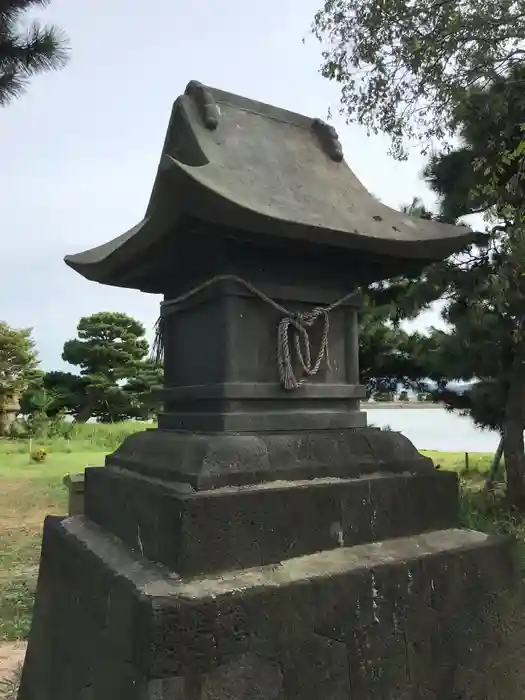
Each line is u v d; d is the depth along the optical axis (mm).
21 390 25703
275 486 2500
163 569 2309
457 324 8703
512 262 7445
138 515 2613
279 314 2875
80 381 29297
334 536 2582
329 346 3027
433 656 2547
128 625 2166
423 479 2904
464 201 8203
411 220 3102
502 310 7699
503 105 7457
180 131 2936
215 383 2760
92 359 29281
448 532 2926
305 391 2859
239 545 2338
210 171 2615
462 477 12047
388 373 10289
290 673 2186
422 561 2586
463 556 2725
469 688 2633
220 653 2070
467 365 8867
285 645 2193
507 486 8914
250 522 2373
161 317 3301
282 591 2213
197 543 2258
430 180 8914
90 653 2498
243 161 2834
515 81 7473
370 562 2484
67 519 3348
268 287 2816
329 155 3279
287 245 2670
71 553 2900
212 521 2295
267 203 2604
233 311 2742
